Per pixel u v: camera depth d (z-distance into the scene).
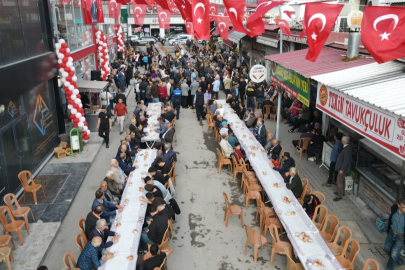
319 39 8.07
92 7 17.92
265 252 8.02
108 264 6.40
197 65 28.33
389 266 6.95
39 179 11.38
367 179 9.36
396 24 6.46
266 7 12.02
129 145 12.36
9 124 9.93
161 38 57.28
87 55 21.34
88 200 10.34
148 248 7.54
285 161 10.05
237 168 11.27
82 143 13.92
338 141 10.26
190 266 7.57
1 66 9.48
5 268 7.33
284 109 17.61
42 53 12.69
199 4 9.90
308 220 7.61
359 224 8.69
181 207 9.95
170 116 15.30
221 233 8.75
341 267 6.16
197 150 14.36
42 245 8.09
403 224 6.60
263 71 13.24
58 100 14.11
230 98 17.62
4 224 7.88
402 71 8.05
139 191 8.95
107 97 16.94
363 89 7.17
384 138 6.02
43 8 12.90
